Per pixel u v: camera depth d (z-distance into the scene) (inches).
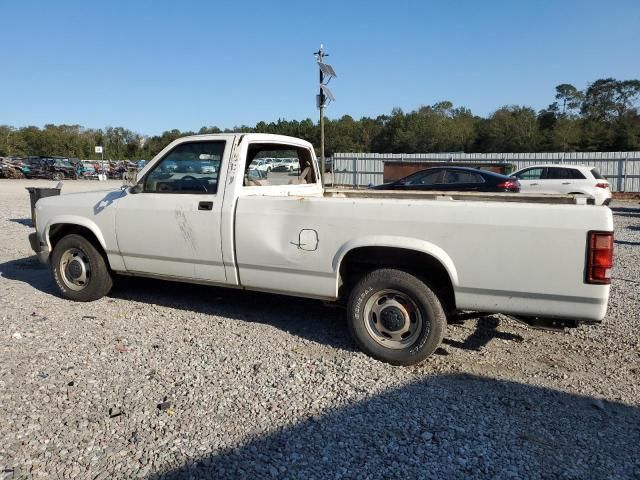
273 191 217.3
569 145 2664.9
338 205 173.8
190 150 204.8
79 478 110.5
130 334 196.2
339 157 1248.8
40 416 134.4
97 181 1508.4
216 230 194.4
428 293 165.5
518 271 153.4
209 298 246.4
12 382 152.9
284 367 168.2
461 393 152.3
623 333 203.9
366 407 142.4
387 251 174.4
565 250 148.0
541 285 151.6
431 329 165.6
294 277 184.4
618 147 2546.8
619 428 134.2
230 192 193.3
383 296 174.2
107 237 221.6
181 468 114.3
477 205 157.4
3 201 745.6
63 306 229.9
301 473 113.4
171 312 224.8
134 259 217.6
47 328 200.2
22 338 188.4
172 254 206.5
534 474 114.2
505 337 199.5
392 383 158.1
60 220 232.4
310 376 161.6
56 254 237.3
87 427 130.0
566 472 115.1
